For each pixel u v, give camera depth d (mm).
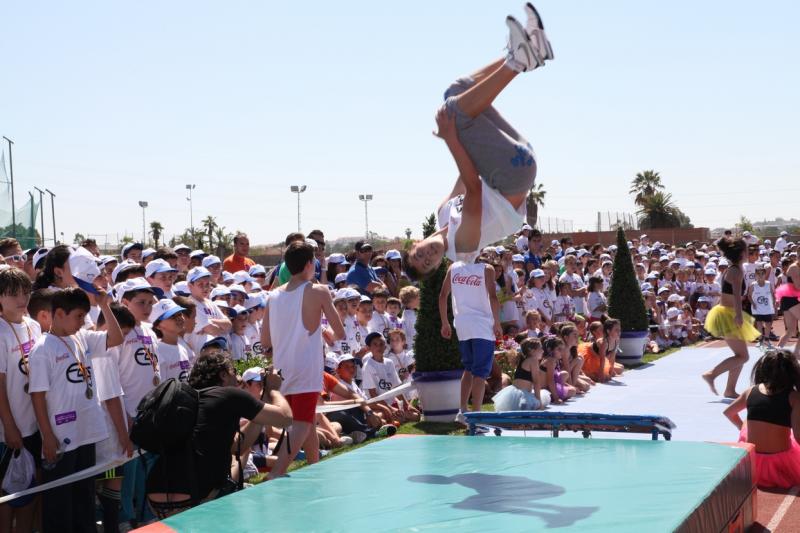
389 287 14758
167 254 10164
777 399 7168
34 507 6008
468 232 4844
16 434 5844
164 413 5004
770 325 19016
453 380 10547
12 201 19797
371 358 10648
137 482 6801
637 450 6164
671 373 14680
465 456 6129
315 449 7055
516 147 4680
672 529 4094
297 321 6621
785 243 30984
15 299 5914
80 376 5945
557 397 11789
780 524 6215
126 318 6711
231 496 5035
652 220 70250
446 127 4645
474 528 4207
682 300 19938
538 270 14898
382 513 4559
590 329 14383
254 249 31578
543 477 5344
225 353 5734
